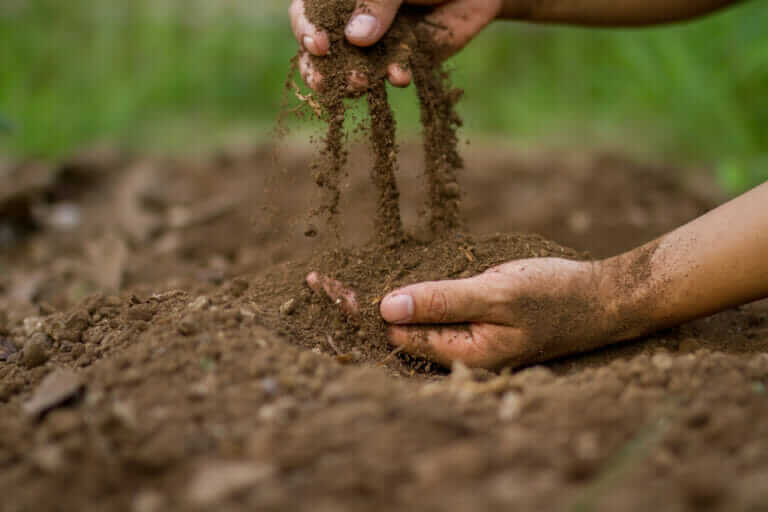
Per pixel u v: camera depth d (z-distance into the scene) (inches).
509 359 39.1
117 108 68.5
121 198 54.9
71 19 76.5
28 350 39.0
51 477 34.5
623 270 38.8
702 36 62.9
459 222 41.9
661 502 33.1
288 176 56.4
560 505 33.1
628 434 34.6
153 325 39.0
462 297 38.5
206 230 50.1
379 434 34.7
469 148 65.9
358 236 48.2
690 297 38.3
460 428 34.8
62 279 47.3
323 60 39.4
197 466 34.4
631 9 44.1
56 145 63.8
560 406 35.4
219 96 76.1
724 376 36.3
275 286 41.0
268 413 35.5
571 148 66.0
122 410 35.8
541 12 43.4
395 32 40.1
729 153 61.2
